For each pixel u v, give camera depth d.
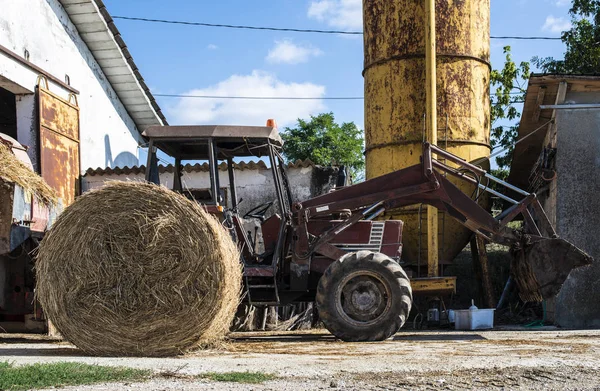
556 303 9.94
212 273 5.41
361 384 3.61
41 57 11.59
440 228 11.96
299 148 26.42
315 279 7.69
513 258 7.96
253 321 10.10
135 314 5.36
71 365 4.09
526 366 4.34
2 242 6.92
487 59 12.81
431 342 6.70
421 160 7.75
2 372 3.71
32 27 11.32
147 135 7.04
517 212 7.72
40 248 5.50
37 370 3.80
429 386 3.56
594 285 9.88
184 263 5.39
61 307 5.39
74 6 12.48
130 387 3.46
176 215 5.43
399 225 7.72
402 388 3.49
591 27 16.41
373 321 6.91
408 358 4.92
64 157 11.58
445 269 12.68
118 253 5.41
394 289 6.93
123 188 5.49
